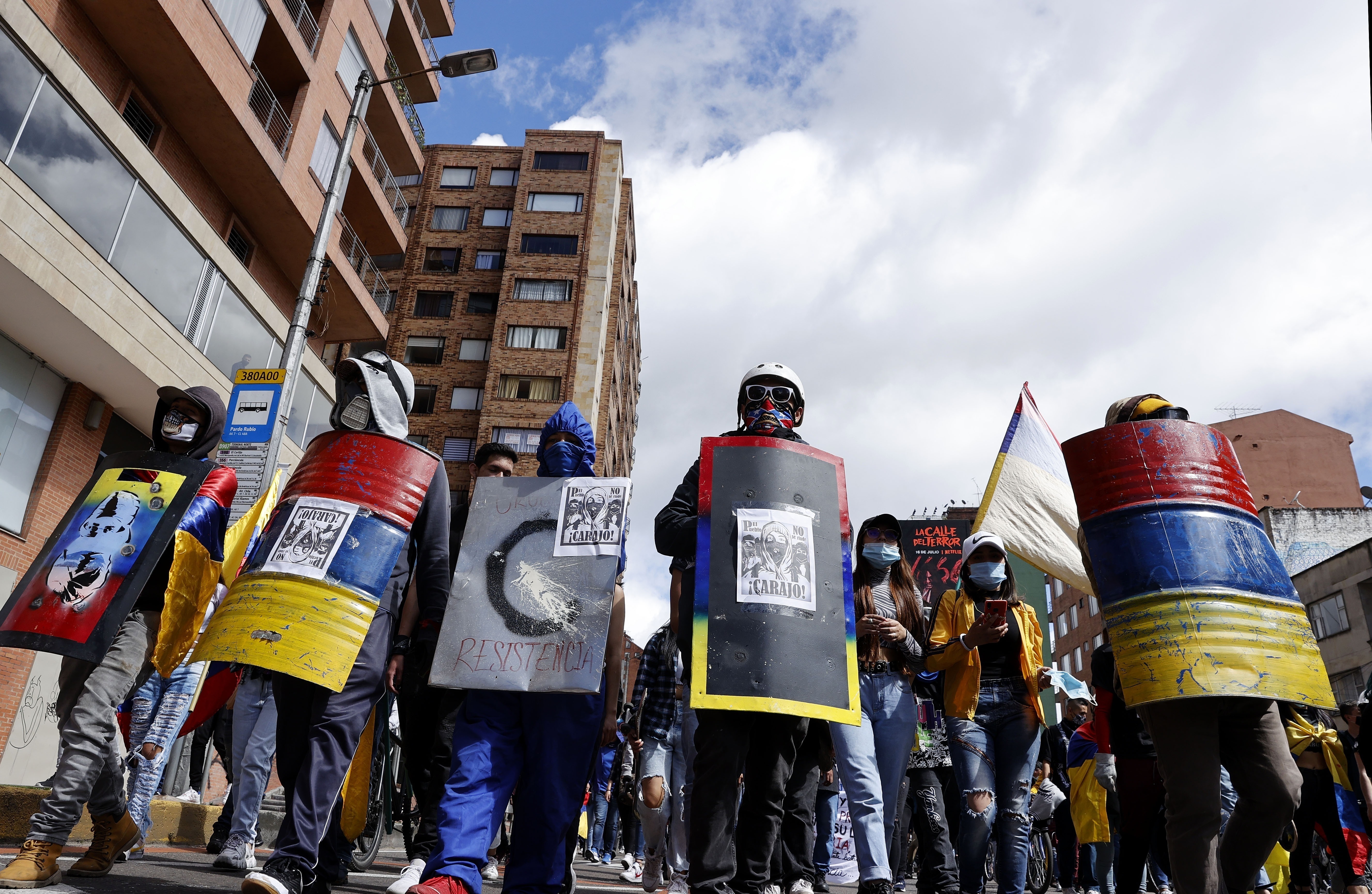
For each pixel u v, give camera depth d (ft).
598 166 155.74
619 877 32.53
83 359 49.44
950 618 16.28
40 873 10.57
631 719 27.45
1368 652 104.37
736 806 11.34
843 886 34.40
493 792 10.78
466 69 49.83
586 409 138.51
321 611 11.30
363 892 15.12
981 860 14.32
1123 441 11.61
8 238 41.42
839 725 14.65
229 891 12.57
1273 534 130.11
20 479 47.96
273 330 65.10
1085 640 201.87
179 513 12.60
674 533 11.75
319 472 12.30
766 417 12.59
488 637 11.54
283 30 66.28
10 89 41.70
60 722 11.95
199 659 11.21
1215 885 10.36
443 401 143.43
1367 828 21.12
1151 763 15.06
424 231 154.92
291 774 11.42
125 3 51.70
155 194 51.31
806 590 11.27
